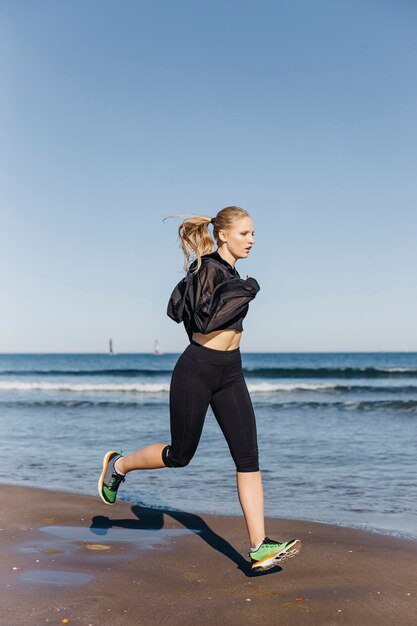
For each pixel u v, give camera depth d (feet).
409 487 20.79
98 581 11.26
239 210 11.59
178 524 15.67
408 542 14.01
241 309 11.23
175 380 11.55
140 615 9.76
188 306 11.30
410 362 253.85
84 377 124.36
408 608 10.03
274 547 10.94
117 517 16.30
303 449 29.25
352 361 271.90
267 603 10.30
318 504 18.38
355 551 13.25
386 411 47.03
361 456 27.20
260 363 241.76
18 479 22.22
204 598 10.52
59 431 36.19
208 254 11.59
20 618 9.55
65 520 15.88
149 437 33.50
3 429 37.14
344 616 9.74
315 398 61.98
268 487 20.88
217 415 11.74
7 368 218.59
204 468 24.29
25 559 12.50
